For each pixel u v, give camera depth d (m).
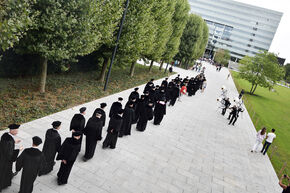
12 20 5.83
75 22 10.05
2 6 5.70
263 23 127.31
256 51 131.75
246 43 131.88
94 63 20.88
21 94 11.05
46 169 6.27
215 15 134.62
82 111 7.18
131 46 16.48
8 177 5.28
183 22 31.61
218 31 122.00
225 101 19.52
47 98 11.67
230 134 15.25
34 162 4.95
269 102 37.19
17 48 10.36
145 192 6.98
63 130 9.05
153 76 28.50
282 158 14.27
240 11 129.62
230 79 52.78
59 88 13.74
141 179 7.58
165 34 23.81
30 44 10.09
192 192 7.74
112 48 16.50
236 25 131.38
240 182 9.37
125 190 6.80
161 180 7.88
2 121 8.30
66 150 5.81
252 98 36.12
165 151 10.13
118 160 8.30
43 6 9.32
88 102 12.92
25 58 13.02
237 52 133.75
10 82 11.94
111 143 8.77
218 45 133.50
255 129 18.33
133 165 8.27
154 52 23.83
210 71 59.12
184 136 12.59
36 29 9.91
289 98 50.62
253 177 10.15
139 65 34.62
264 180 10.17
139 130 11.52
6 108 9.30
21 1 6.27
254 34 130.00
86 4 10.59
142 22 16.91
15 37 5.81
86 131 7.24
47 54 9.94
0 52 11.39
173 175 8.41
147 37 19.28
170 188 7.58
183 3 29.52
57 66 15.90
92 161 7.76
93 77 19.11
